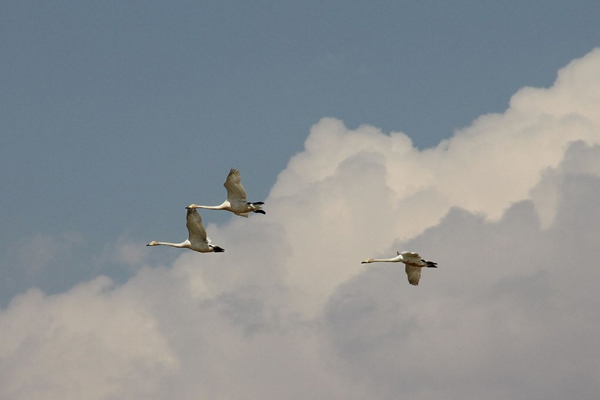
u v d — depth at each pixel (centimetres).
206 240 10969
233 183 10881
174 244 11000
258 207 10956
